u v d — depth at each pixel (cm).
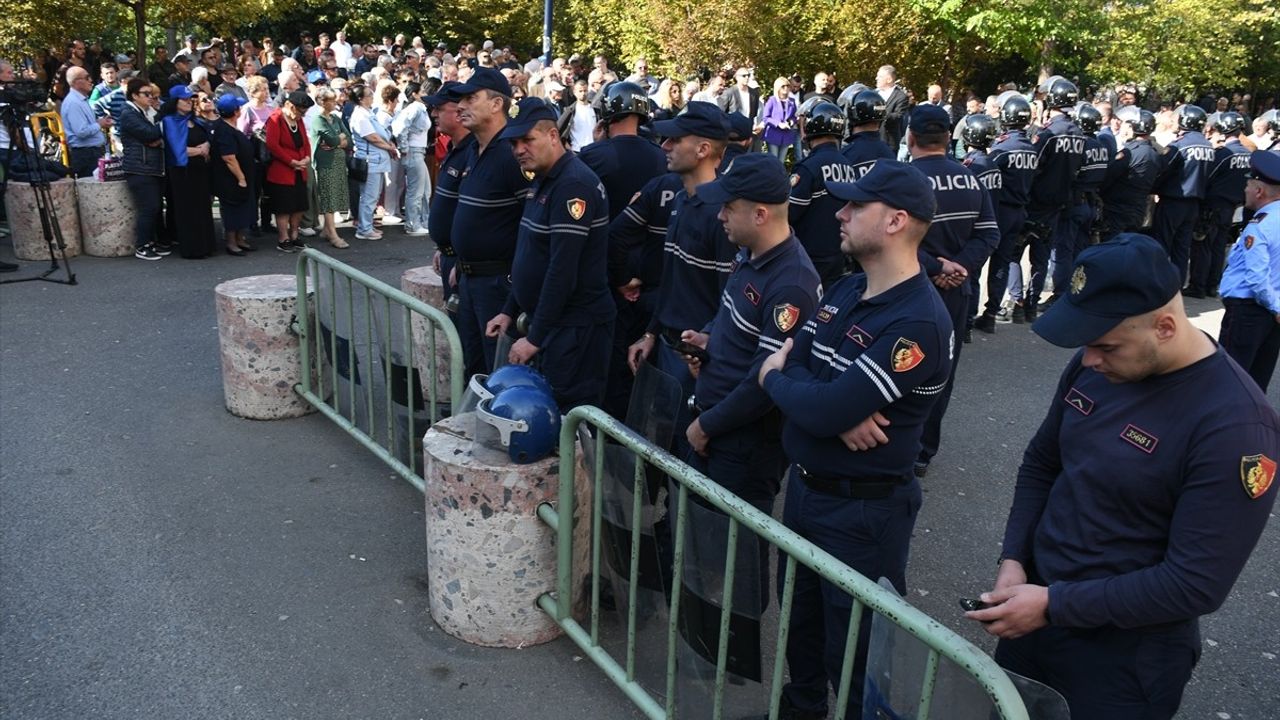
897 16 1956
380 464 504
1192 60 2148
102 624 359
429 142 1149
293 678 333
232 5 1725
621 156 510
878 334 255
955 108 1716
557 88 1250
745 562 258
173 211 934
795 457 277
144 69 1552
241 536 427
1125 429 211
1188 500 200
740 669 270
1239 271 537
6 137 921
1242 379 202
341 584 392
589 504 348
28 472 481
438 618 362
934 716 206
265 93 1038
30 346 673
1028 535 246
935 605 404
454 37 2847
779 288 308
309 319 547
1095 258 203
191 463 498
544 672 340
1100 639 219
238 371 547
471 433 364
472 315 486
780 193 309
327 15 2767
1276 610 410
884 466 265
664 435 362
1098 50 2048
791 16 1953
